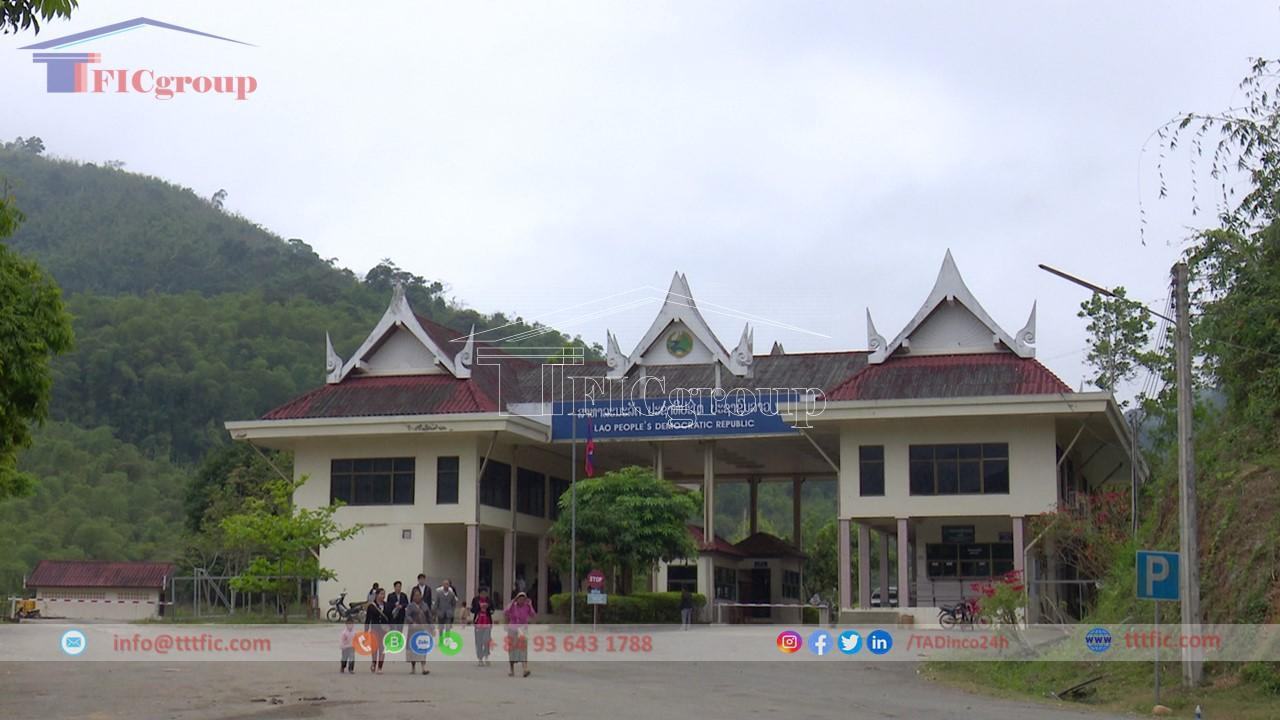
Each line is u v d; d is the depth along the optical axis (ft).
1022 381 151.02
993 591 109.60
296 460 169.78
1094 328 196.85
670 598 155.22
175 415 388.98
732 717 61.93
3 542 258.16
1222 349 104.17
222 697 67.00
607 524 144.05
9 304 63.93
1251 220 102.22
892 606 175.94
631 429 166.30
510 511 173.17
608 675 86.63
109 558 277.23
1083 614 147.23
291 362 427.33
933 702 72.54
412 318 173.27
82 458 335.26
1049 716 66.03
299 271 555.28
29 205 629.92
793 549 195.72
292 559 150.61
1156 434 177.47
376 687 73.67
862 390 155.43
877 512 153.07
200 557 220.64
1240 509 92.07
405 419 160.66
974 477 150.82
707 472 167.94
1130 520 135.95
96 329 417.08
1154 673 77.97
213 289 535.60
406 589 162.20
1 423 64.69
